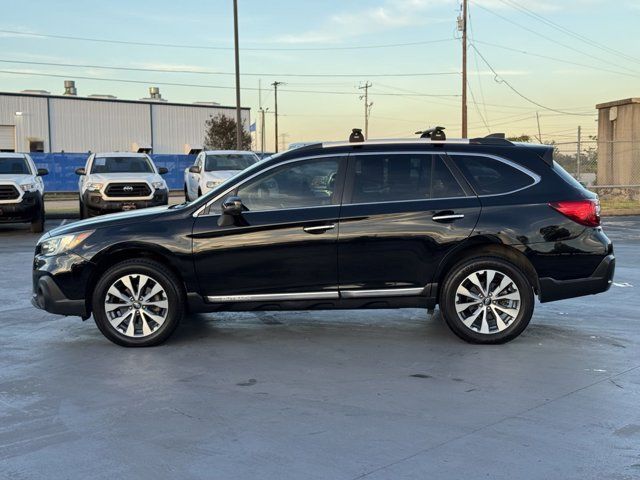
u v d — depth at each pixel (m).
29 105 55.44
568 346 6.24
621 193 24.20
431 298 6.31
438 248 6.21
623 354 5.98
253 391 5.06
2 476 3.68
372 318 7.42
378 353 6.04
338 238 6.21
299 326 7.08
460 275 6.23
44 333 6.90
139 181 17.52
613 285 9.27
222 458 3.90
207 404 4.79
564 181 6.38
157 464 3.82
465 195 6.31
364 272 6.27
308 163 6.41
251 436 4.21
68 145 57.25
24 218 16.36
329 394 4.98
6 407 4.76
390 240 6.21
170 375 5.47
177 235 6.25
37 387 5.20
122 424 4.43
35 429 4.36
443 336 6.62
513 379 5.29
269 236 6.24
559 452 3.94
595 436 4.18
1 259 12.15
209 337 6.66
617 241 14.16
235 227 6.25
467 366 5.64
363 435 4.21
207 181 19.08
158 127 61.16
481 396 4.90
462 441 4.11
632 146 24.08
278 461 3.85
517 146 6.48
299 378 5.36
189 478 3.65
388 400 4.84
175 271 6.34
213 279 6.29
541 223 6.21
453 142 6.45
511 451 3.96
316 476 3.66
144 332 6.29
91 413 4.63
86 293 6.33
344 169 6.38
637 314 7.54
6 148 54.97
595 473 3.68
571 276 6.27
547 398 4.86
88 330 7.02
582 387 5.09
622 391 5.00
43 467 3.80
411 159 6.40
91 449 4.04
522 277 6.21
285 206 6.32
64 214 22.41
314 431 4.28
